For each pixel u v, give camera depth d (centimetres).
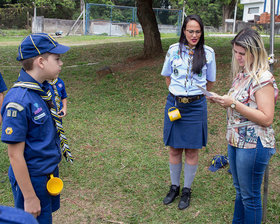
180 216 314
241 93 233
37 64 192
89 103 682
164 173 399
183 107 306
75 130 541
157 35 1027
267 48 989
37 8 3080
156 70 854
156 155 450
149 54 1027
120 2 3678
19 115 183
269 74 221
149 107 638
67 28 2761
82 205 337
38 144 197
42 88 202
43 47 191
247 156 232
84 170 410
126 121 580
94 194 357
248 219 249
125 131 537
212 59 309
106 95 721
